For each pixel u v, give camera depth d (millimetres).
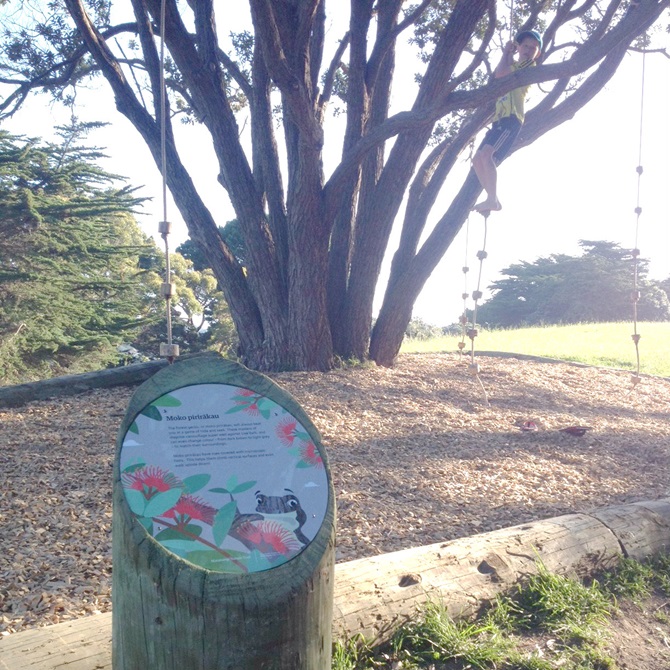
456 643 3557
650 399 11211
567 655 3646
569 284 46188
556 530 4500
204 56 10047
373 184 10625
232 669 2312
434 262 10938
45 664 2881
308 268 9945
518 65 7559
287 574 2354
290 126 10320
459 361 12734
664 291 47875
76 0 9797
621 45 9648
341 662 3225
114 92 10133
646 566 4672
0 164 20812
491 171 7297
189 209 10281
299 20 8453
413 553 4008
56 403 8359
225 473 2506
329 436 7598
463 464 7020
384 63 11336
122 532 2369
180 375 2727
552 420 9094
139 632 2354
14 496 5570
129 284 23047
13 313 19844
